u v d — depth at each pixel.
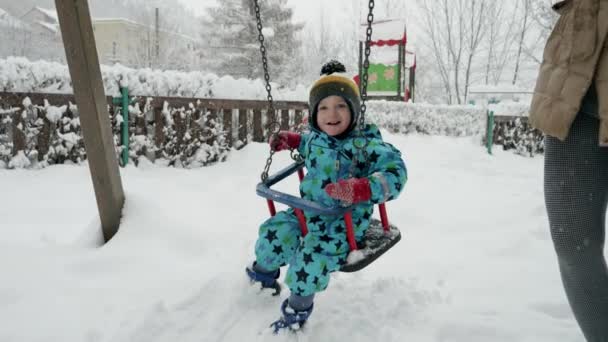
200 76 5.89
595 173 1.42
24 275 2.18
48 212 3.43
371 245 1.85
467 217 3.82
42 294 2.05
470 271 2.60
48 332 1.78
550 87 1.47
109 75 5.06
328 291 2.29
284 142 2.27
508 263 2.73
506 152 10.20
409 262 2.76
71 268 2.30
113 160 2.63
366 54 1.85
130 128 5.28
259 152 6.31
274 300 2.17
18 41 30.48
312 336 1.88
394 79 14.82
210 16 27.78
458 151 8.78
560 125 1.41
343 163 2.04
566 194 1.45
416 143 9.23
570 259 1.46
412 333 1.93
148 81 5.37
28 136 4.69
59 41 32.50
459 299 2.24
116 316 1.91
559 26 1.52
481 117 12.62
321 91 2.06
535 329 1.93
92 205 3.71
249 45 25.66
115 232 2.68
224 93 6.15
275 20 26.36
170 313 1.95
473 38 25.86
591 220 1.44
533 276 2.51
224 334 1.87
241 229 3.12
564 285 1.52
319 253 1.87
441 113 12.59
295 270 1.84
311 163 2.11
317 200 2.04
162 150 5.54
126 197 2.84
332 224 1.93
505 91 15.59
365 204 1.99
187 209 3.29
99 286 2.17
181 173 5.23
